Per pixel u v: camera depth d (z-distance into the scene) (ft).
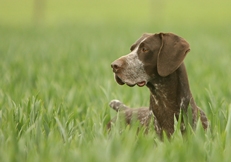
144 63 33.53
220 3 293.84
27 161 25.95
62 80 55.72
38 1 228.02
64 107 38.14
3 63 71.87
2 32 146.10
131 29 155.02
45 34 141.59
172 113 33.63
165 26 165.07
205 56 86.02
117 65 33.27
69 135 32.91
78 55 87.66
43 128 33.53
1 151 27.12
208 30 150.71
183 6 282.97
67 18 228.02
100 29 158.92
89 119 35.73
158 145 28.91
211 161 26.53
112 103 40.06
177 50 33.01
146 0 309.22
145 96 47.32
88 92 48.44
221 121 35.94
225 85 49.57
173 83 33.47
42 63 76.02
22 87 52.80
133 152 25.73
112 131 30.96
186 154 26.18
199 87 51.98
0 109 39.65
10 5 277.44
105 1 303.27
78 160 25.07
